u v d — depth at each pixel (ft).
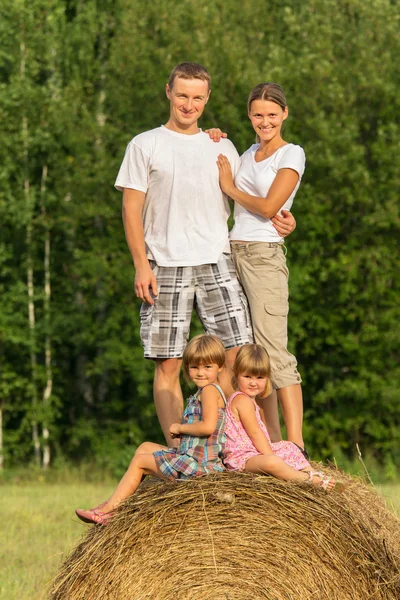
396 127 123.24
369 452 130.21
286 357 39.47
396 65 127.54
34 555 58.95
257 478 33.45
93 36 142.51
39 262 139.95
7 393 135.54
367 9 128.88
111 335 132.26
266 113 39.06
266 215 38.47
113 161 130.52
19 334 134.51
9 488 107.45
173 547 33.01
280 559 32.73
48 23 138.92
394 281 128.98
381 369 128.88
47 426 136.46
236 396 34.83
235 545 32.83
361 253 124.88
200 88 38.88
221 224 39.50
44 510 79.51
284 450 35.17
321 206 124.26
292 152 38.96
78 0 149.89
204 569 32.81
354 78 128.06
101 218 140.97
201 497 33.01
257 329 39.29
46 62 144.15
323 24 131.34
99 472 129.39
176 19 130.31
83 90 142.72
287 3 146.10
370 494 36.99
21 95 133.80
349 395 126.93
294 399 39.47
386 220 121.60
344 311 128.06
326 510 33.27
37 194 139.54
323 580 32.81
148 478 36.65
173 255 38.68
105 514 34.17
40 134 133.59
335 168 120.98
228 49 126.62
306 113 125.29
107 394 150.61
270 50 132.36
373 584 33.27
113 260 131.85
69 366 153.69
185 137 39.32
